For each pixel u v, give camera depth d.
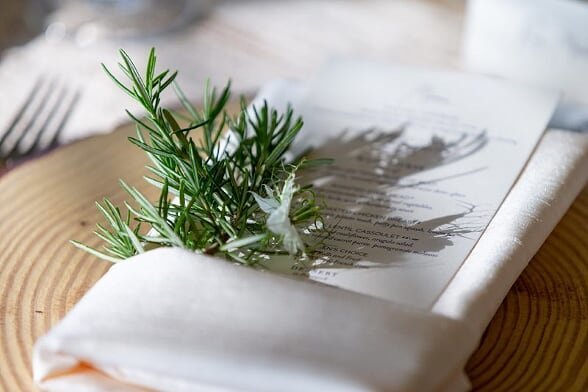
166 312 0.30
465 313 0.31
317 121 0.42
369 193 0.38
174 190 0.35
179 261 0.32
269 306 0.30
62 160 0.43
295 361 0.29
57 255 0.37
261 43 0.62
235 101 0.46
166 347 0.29
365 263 0.34
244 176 0.34
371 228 0.36
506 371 0.32
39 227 0.39
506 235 0.35
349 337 0.29
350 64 0.45
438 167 0.39
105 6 0.65
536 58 0.52
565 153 0.39
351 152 0.40
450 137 0.41
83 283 0.36
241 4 0.67
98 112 0.54
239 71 0.59
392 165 0.39
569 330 0.34
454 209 0.37
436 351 0.29
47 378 0.30
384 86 0.43
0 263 0.37
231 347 0.29
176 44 0.62
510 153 0.39
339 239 0.35
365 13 0.66
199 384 0.29
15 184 0.41
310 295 0.31
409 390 0.28
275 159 0.36
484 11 0.53
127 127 0.45
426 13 0.66
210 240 0.34
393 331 0.29
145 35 0.62
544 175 0.38
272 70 0.59
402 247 0.35
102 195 0.40
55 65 0.59
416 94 0.43
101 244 0.38
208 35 0.63
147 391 0.30
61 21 0.64
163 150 0.34
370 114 0.42
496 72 0.55
